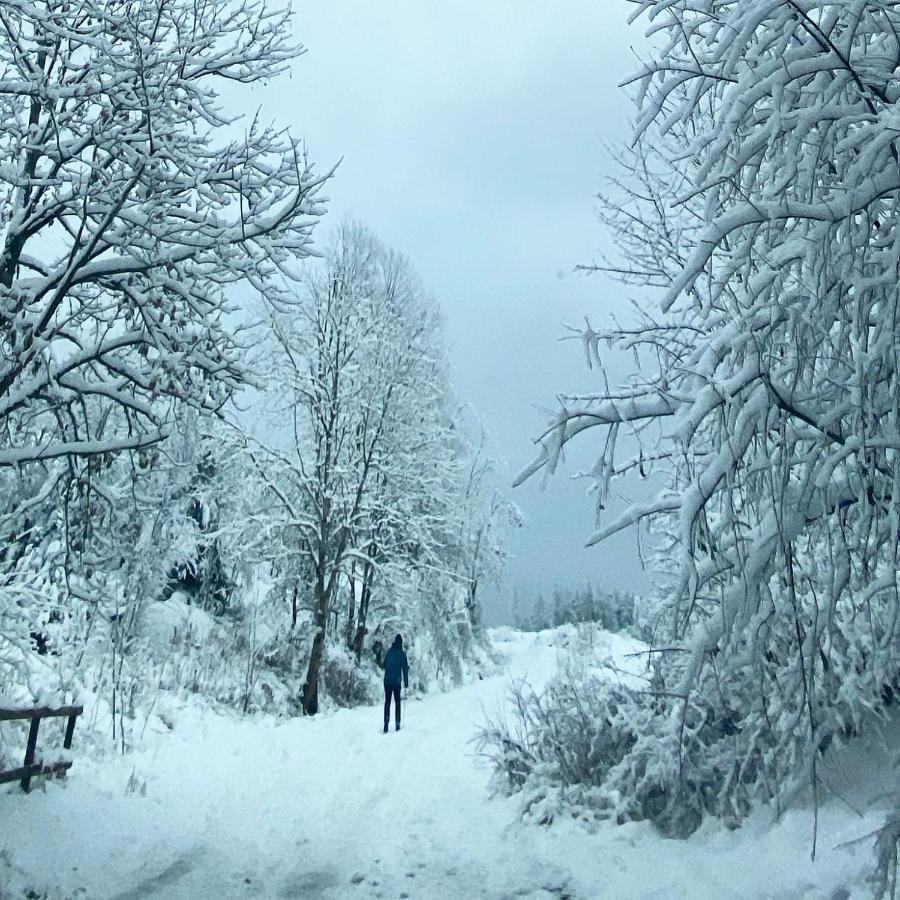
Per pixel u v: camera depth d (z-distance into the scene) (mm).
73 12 8938
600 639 28469
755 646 5176
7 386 8180
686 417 4805
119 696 13656
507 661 35125
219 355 8633
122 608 14953
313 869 7660
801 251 5023
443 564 27641
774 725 6848
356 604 30922
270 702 19141
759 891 5977
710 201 5406
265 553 22828
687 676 5406
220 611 24672
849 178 4996
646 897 6297
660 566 8727
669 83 5582
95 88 8625
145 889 6934
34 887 6602
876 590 5152
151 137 8102
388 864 7750
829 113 5059
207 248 8883
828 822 6629
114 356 8672
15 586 9102
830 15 5246
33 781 8742
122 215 8680
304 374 22531
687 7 5426
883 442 4871
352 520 22578
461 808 9469
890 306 4965
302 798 10297
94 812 8547
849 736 7234
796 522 5086
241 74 9578
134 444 8367
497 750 11281
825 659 6652
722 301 5730
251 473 22656
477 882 7164
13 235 8602
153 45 9000
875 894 4723
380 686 26812
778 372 5168
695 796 7637
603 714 9117
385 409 23922
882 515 5164
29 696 11516
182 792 10125
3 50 8930
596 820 8164
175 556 20297
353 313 23375
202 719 14914
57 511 10008
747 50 5484
